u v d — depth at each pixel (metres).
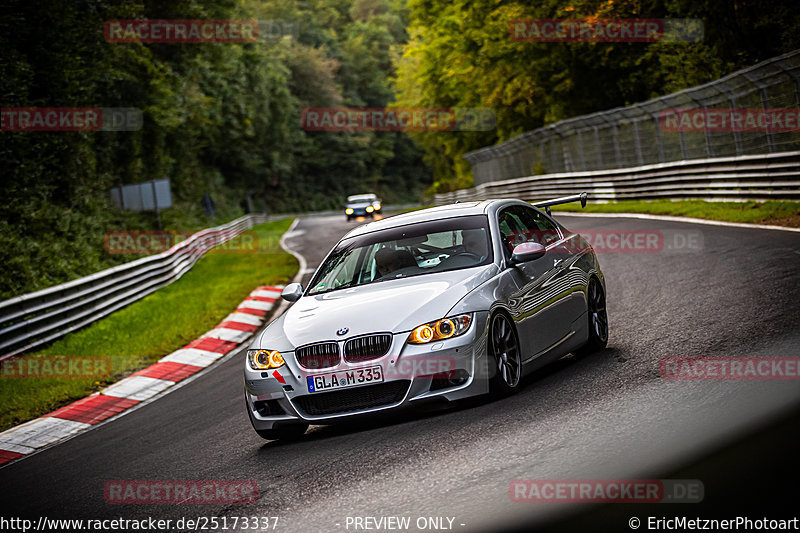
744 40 47.53
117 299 32.31
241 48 114.94
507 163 78.00
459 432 9.66
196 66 81.94
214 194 119.44
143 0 70.81
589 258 13.93
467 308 10.55
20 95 44.62
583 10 55.69
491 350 10.63
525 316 11.47
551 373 12.34
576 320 12.89
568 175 57.84
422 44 96.06
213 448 12.10
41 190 45.97
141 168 73.12
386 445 9.81
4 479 12.85
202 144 105.69
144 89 69.94
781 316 13.09
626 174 49.19
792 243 20.91
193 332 25.61
